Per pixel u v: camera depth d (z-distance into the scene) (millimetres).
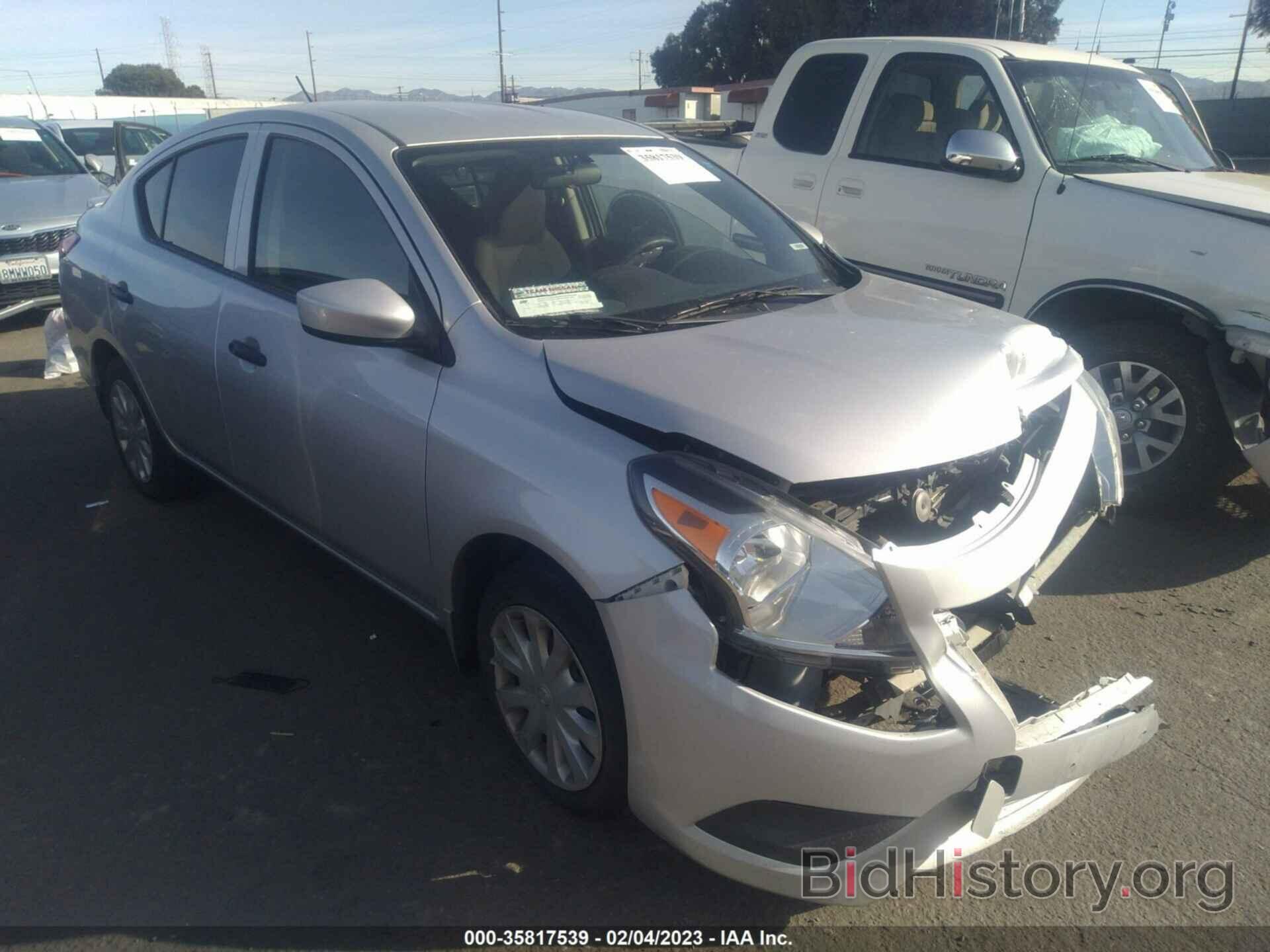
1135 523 4656
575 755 2674
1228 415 4312
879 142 5582
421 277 3016
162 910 2527
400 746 3146
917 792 2203
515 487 2568
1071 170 4852
